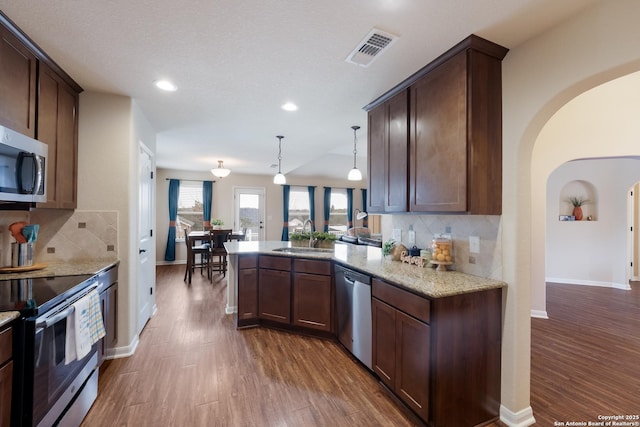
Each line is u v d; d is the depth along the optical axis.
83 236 2.52
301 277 3.06
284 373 2.33
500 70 1.92
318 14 1.58
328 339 2.97
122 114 2.63
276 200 8.27
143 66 2.13
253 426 1.75
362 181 9.45
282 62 2.08
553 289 5.02
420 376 1.73
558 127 3.72
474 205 1.81
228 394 2.05
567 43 1.59
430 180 2.09
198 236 5.53
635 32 1.35
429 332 1.67
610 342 2.96
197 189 7.47
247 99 2.72
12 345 1.31
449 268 2.26
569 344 2.91
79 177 2.51
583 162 5.34
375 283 2.21
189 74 2.25
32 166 1.75
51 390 1.48
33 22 1.64
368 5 1.51
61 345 1.58
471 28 1.69
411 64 2.09
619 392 2.12
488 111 1.87
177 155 5.32
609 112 3.57
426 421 1.69
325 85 2.43
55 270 2.13
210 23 1.65
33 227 2.23
